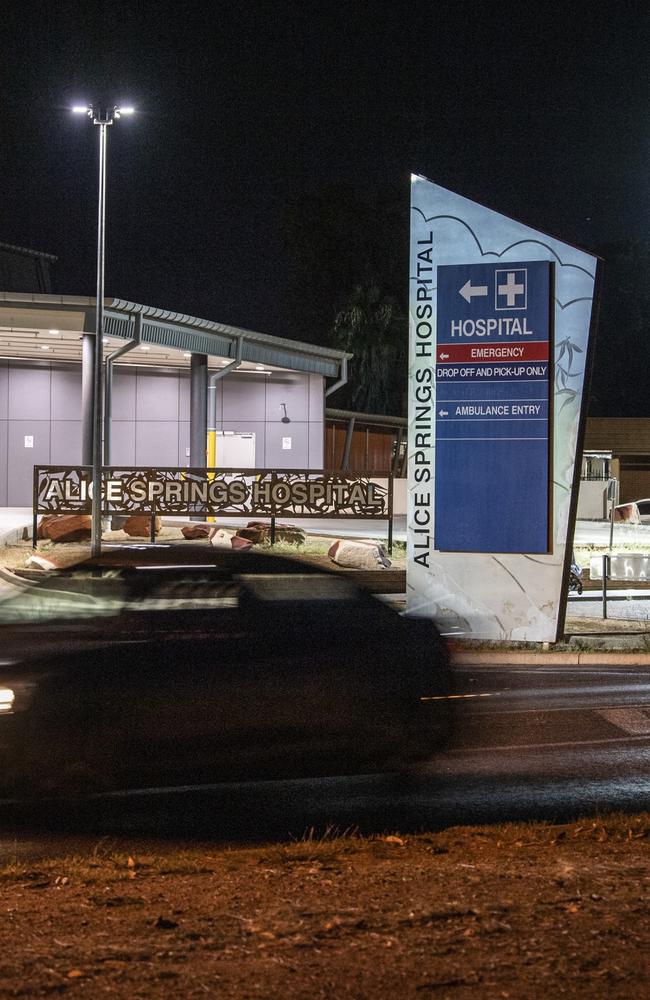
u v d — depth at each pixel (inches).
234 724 323.6
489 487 661.3
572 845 249.0
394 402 2532.0
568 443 650.8
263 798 317.1
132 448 1651.1
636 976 145.1
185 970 150.2
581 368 647.1
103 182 962.7
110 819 294.4
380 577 913.5
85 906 192.5
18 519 1269.7
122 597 337.4
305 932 168.9
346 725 334.3
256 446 1720.0
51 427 1608.0
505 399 658.2
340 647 337.1
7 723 305.7
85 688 311.6
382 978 145.6
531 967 149.2
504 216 655.8
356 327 2450.8
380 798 318.3
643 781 339.9
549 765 359.6
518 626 658.2
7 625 349.1
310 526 1386.6
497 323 658.2
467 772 349.7
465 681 430.3
